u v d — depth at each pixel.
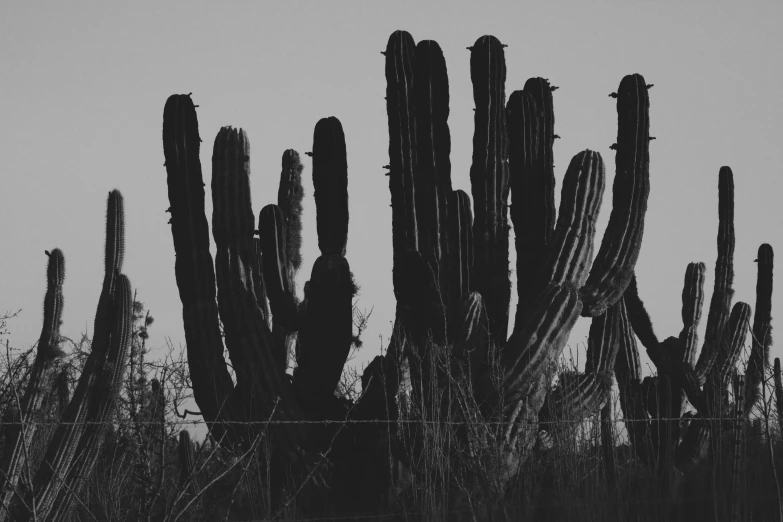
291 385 11.09
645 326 13.66
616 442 9.62
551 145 12.31
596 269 11.78
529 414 10.49
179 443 9.34
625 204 11.91
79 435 8.70
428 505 8.82
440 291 11.12
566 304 11.09
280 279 11.56
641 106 12.04
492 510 8.82
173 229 11.52
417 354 10.15
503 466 9.71
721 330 14.30
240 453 10.08
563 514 8.62
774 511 8.69
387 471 10.20
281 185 13.59
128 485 9.50
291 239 13.40
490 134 11.81
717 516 8.87
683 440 12.99
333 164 11.40
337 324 11.00
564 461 9.11
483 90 11.83
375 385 10.71
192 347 11.12
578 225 11.59
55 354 9.16
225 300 11.22
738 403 9.18
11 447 8.68
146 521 8.34
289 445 10.55
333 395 10.98
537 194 12.06
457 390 9.59
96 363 8.91
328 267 11.14
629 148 12.01
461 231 11.56
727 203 14.63
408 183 11.30
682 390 13.80
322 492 10.36
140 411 8.92
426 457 8.96
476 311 10.73
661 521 8.95
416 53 11.59
